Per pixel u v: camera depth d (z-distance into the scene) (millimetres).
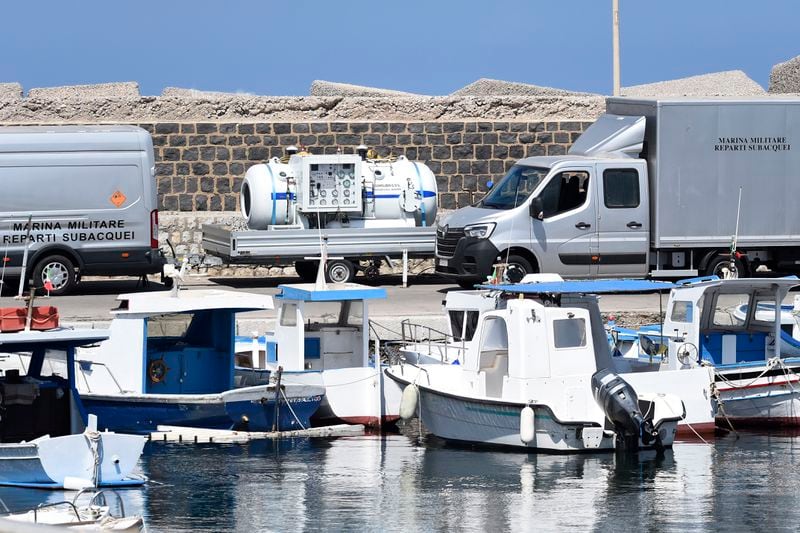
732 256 77000
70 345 53969
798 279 64688
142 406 59531
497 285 62344
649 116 85562
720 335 65875
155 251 84125
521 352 59219
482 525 46406
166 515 47094
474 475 53719
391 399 64438
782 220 86000
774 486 51875
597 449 57844
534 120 102938
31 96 106875
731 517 47562
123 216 83438
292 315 64875
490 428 58938
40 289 82438
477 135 102250
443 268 85375
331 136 100938
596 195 83625
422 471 54406
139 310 61406
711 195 85188
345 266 88000
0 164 81688
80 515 41750
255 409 60406
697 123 84812
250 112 102500
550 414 57312
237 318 75312
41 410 53469
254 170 89125
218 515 47250
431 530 45844
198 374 63375
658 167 84500
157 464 55062
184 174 99562
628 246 84188
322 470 54344
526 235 82688
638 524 46656
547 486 51906
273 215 88125
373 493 50625
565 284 62188
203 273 96938
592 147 86500
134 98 101812
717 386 62344
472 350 62000
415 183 90000
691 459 56625
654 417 57969
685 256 85938
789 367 63906
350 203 88188
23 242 82000
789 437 61531
